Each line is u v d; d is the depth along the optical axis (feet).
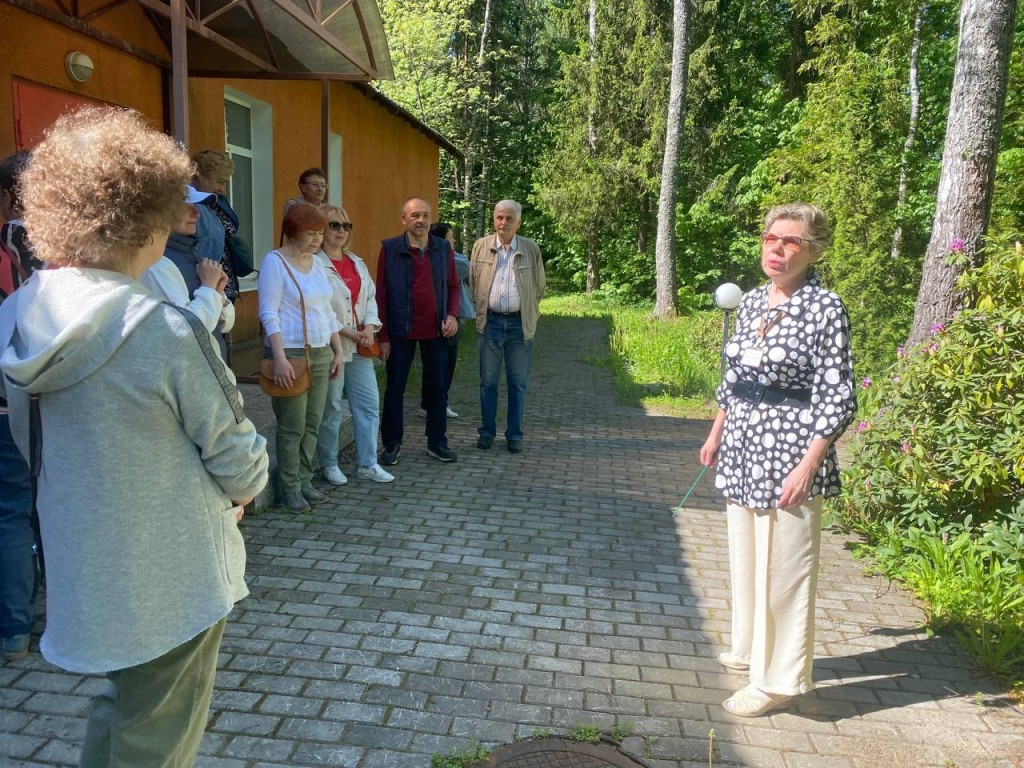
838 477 9.46
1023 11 42.75
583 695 9.98
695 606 12.73
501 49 95.09
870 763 8.81
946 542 14.02
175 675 5.77
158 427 5.36
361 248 42.16
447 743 8.86
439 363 19.92
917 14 48.88
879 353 34.01
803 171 43.14
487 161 98.53
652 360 39.11
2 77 16.80
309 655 10.57
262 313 14.67
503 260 20.92
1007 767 8.80
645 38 76.28
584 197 79.66
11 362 5.11
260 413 20.59
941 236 21.15
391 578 13.15
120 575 5.32
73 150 5.24
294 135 33.22
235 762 8.32
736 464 9.71
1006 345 13.94
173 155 5.58
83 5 19.70
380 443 21.89
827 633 11.91
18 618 9.94
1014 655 11.15
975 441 14.12
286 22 22.90
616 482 19.74
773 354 9.10
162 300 5.47
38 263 9.05
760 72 80.84
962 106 20.63
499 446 22.72
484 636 11.38
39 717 8.89
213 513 5.77
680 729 9.34
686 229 78.84
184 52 15.93
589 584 13.41
